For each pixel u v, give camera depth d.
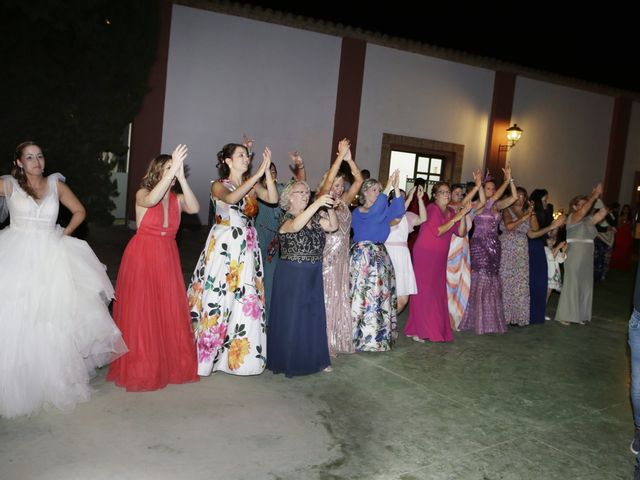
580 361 5.53
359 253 5.16
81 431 3.27
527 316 6.66
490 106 14.23
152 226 3.95
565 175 15.66
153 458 3.04
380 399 4.12
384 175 13.12
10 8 8.09
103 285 3.78
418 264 5.64
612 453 3.59
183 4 10.97
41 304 3.43
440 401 4.18
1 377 3.35
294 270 4.34
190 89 11.23
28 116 8.44
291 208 4.32
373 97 12.80
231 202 4.05
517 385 4.69
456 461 3.30
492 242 6.23
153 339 3.90
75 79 8.79
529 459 3.41
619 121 16.12
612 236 10.82
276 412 3.75
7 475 2.77
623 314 7.98
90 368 3.93
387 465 3.18
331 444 3.37
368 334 5.12
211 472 2.95
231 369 4.25
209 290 4.20
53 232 3.68
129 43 9.23
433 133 13.60
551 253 7.28
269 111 11.88
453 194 6.23
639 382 3.44
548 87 14.95
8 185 3.58
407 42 12.77
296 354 4.36
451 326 6.26
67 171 8.97
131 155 10.98
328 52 12.26
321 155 12.45
